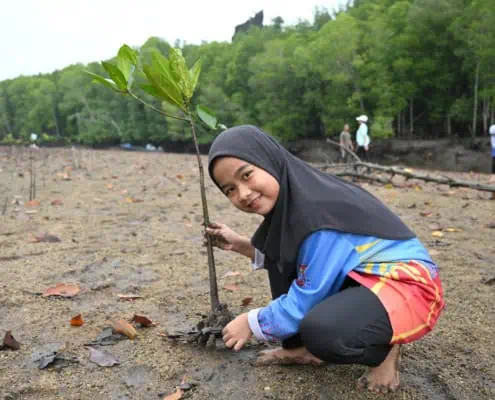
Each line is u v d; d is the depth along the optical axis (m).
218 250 3.84
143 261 3.51
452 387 1.76
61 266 3.36
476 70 25.42
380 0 36.72
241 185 1.66
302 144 34.00
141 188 8.08
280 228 1.72
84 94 58.25
